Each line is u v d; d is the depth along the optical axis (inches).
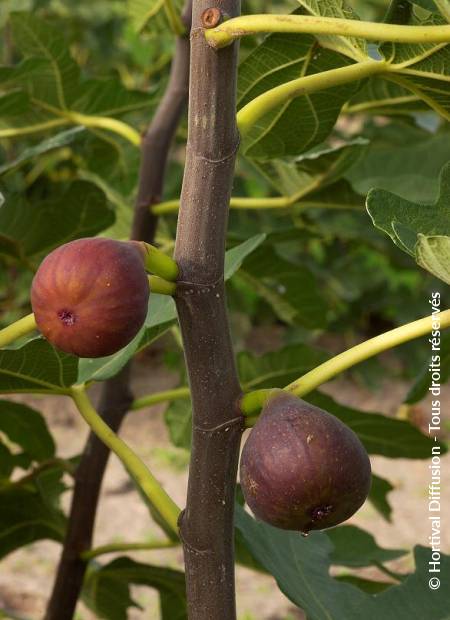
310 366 45.5
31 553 78.4
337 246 109.6
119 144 51.5
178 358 89.8
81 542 40.0
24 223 41.0
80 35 100.7
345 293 108.0
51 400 104.3
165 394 39.6
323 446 22.8
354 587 30.9
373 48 31.9
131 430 101.0
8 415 42.2
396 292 115.2
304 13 28.5
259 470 23.0
